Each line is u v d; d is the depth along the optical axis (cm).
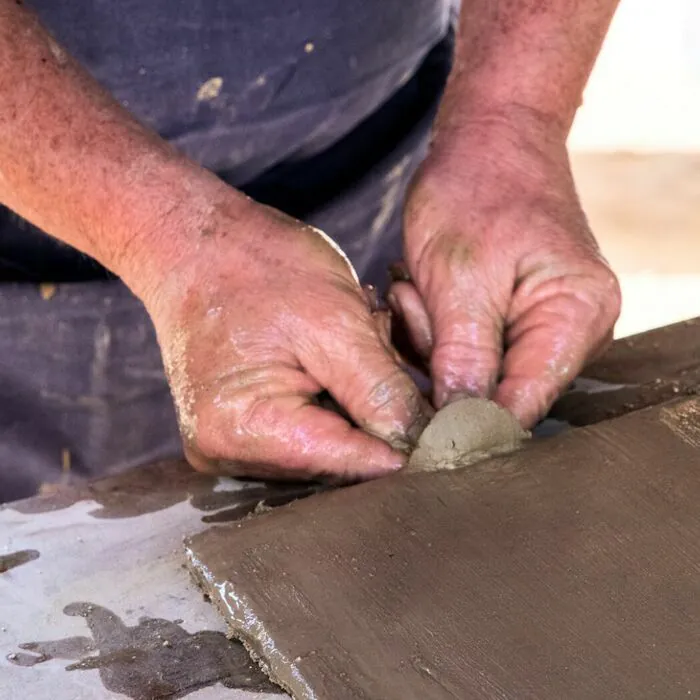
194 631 75
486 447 88
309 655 66
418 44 146
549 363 98
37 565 84
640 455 85
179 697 68
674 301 290
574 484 82
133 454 148
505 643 66
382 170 150
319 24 131
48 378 138
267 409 92
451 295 103
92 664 71
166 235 96
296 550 76
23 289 131
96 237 98
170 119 129
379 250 159
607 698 62
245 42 127
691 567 72
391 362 94
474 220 106
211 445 94
